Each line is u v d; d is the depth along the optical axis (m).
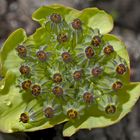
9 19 0.28
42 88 0.16
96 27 0.17
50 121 0.16
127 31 0.31
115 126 0.28
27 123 0.16
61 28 0.16
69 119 0.16
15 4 0.29
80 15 0.17
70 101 0.16
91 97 0.16
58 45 0.16
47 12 0.17
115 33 0.30
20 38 0.17
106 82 0.16
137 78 0.29
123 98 0.16
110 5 0.30
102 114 0.16
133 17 0.31
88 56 0.16
